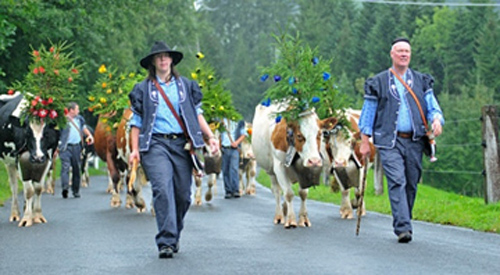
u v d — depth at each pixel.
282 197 24.69
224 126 20.38
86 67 43.09
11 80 39.88
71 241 12.70
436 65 107.19
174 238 10.66
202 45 128.00
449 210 16.16
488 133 17.84
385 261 10.09
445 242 11.84
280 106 14.29
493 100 91.31
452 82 104.62
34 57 15.58
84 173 30.36
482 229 13.43
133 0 43.41
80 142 24.31
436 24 105.75
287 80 14.05
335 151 15.91
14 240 12.98
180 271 9.67
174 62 11.02
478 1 105.00
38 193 15.80
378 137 12.26
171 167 10.74
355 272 9.38
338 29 120.00
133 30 55.09
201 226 14.67
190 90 10.95
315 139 13.86
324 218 16.31
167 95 10.81
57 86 15.41
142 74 20.16
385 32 110.12
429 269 9.48
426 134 12.24
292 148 14.03
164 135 10.75
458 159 72.50
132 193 18.12
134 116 10.87
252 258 10.57
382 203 19.17
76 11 39.12
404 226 11.86
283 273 9.42
